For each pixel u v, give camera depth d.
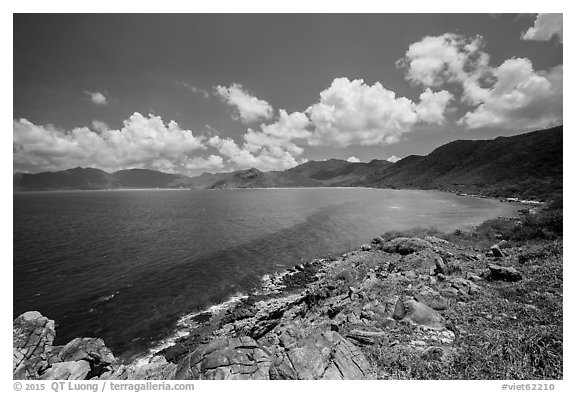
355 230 52.31
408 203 99.00
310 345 8.98
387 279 17.88
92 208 127.69
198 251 42.69
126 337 19.88
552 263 15.12
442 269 17.58
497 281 14.68
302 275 29.98
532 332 9.16
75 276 32.47
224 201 170.50
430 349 8.95
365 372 8.10
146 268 35.00
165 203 160.75
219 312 22.98
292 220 71.69
